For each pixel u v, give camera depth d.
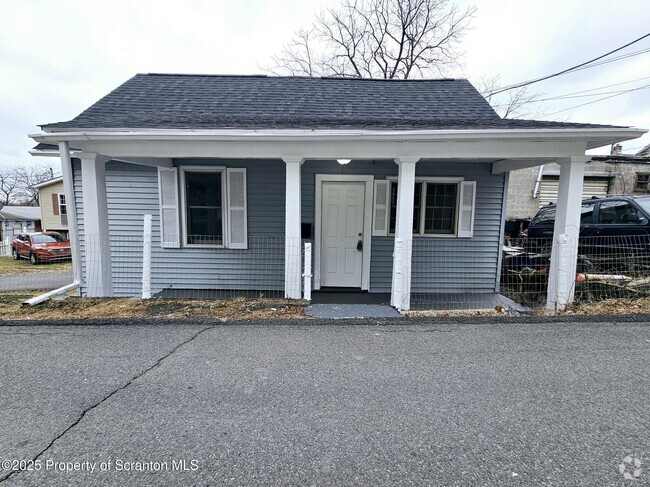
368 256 6.55
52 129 4.50
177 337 3.29
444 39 16.42
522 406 2.19
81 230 6.34
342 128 4.42
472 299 6.06
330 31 16.67
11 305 4.25
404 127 4.48
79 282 4.94
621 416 2.08
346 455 1.73
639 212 6.16
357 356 2.91
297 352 2.99
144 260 4.57
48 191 23.42
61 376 2.54
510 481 1.57
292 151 4.62
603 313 4.05
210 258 6.58
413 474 1.61
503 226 6.61
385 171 6.40
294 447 1.79
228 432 1.91
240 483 1.55
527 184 13.69
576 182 4.47
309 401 2.23
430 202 6.57
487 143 4.47
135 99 6.16
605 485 1.54
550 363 2.79
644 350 3.02
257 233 6.54
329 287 6.68
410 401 2.24
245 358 2.86
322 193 6.48
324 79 7.62
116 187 6.43
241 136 4.33
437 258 6.61
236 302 4.47
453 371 2.65
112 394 2.29
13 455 1.72
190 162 6.33
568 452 1.76
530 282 6.63
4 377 2.52
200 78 7.43
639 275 5.57
